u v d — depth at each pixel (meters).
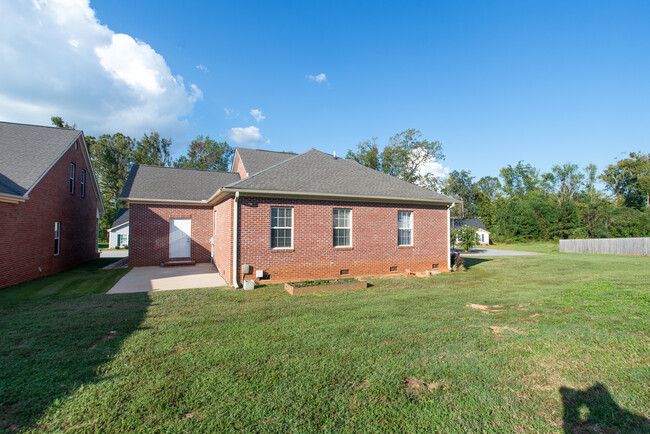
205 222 18.03
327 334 5.70
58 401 3.45
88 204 19.27
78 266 16.58
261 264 11.09
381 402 3.50
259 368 4.30
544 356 4.64
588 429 3.04
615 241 27.66
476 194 65.12
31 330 5.86
